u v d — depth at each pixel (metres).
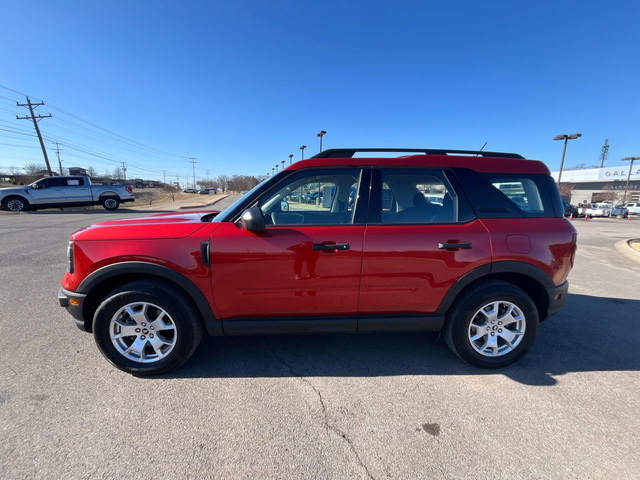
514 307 2.70
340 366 2.79
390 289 2.62
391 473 1.75
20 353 2.92
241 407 2.26
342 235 2.54
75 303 2.52
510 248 2.64
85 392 2.39
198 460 1.81
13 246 7.81
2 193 17.48
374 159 2.75
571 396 2.41
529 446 1.94
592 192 54.78
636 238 12.59
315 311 2.65
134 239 2.48
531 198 2.82
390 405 2.30
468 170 2.78
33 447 1.88
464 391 2.46
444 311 2.72
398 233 2.58
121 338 2.59
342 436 2.00
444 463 1.81
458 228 2.64
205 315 2.58
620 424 2.13
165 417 2.15
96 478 1.69
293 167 2.72
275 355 2.96
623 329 3.61
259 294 2.56
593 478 1.73
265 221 2.68
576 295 4.90
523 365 2.83
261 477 1.71
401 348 3.11
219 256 2.46
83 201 19.56
